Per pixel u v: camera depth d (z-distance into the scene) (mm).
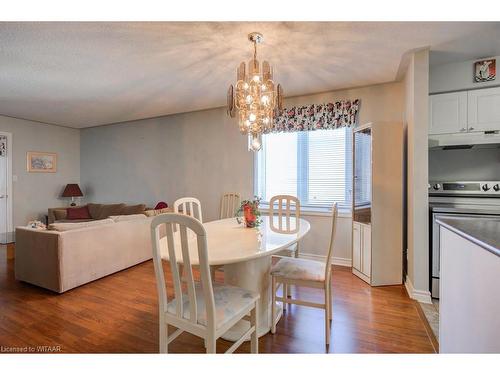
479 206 2695
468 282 1152
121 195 5496
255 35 2096
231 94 2146
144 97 3752
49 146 5559
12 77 2998
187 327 1380
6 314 2252
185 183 4738
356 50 2395
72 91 3496
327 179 3721
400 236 2877
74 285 2748
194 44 2266
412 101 2543
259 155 4141
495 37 2195
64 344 1846
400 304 2432
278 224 2572
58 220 5051
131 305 2412
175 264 1354
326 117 3529
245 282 2043
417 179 2502
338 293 2678
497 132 2553
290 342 1874
